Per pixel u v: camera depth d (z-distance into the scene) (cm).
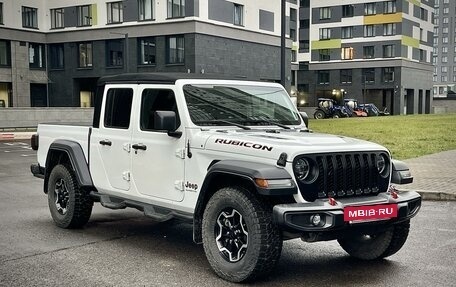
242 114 639
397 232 594
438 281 548
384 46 7162
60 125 800
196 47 3997
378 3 7150
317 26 7638
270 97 686
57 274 568
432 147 1938
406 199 561
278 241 518
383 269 591
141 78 664
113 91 707
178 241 712
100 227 793
